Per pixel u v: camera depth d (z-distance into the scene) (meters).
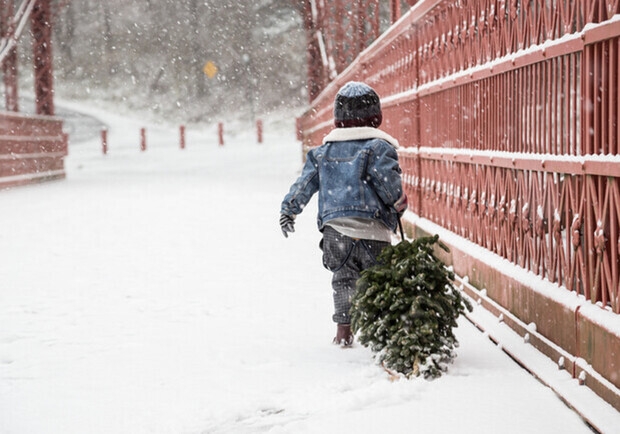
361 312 5.34
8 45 31.23
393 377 5.12
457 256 8.14
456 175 8.65
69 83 76.12
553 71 5.50
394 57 13.38
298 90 73.25
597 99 4.62
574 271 5.12
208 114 72.81
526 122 6.13
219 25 77.50
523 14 6.20
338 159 6.04
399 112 12.96
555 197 5.46
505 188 6.75
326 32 32.28
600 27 4.48
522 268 6.21
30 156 30.91
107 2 79.38
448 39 8.99
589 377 4.67
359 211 5.93
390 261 5.38
